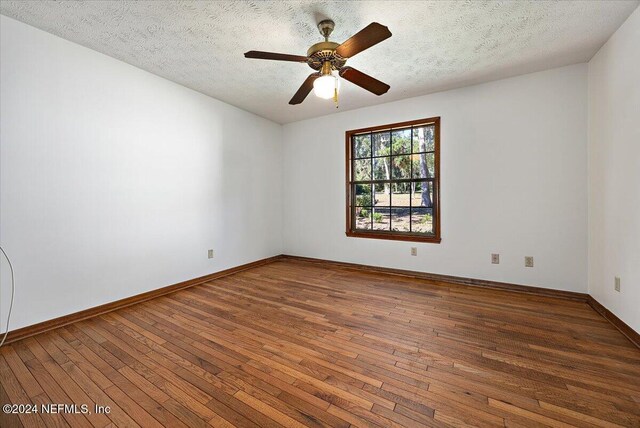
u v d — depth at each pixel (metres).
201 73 3.00
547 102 2.95
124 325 2.35
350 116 4.22
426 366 1.75
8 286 2.09
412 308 2.68
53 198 2.31
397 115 3.82
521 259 3.13
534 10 2.00
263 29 2.22
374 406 1.42
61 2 1.90
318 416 1.36
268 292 3.18
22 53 2.13
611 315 2.33
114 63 2.69
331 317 2.49
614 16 2.07
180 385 1.59
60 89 2.33
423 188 3.74
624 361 1.77
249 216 4.32
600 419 1.31
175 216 3.27
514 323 2.34
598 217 2.58
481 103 3.28
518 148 3.10
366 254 4.16
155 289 3.06
